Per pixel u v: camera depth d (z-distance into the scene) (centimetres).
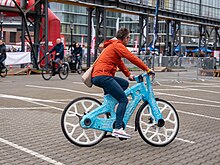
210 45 6931
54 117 955
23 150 645
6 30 7206
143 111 685
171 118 781
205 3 6600
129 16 8094
